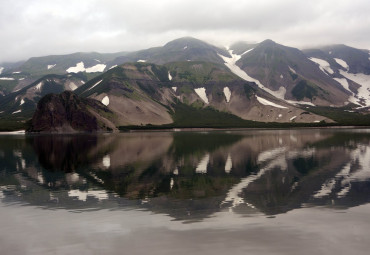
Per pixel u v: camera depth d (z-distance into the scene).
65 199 45.84
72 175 65.06
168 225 34.12
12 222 36.00
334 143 129.25
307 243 29.12
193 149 111.56
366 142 132.50
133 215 37.78
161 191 49.97
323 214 37.06
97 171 69.38
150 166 75.06
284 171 66.00
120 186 54.06
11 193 49.94
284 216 36.50
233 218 36.06
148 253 27.77
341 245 28.64
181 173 65.62
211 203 42.59
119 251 28.28
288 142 137.50
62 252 28.38
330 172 64.00
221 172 66.06
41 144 142.62
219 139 161.88
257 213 37.81
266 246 28.62
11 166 78.31
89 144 139.88
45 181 59.16
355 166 70.75
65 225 34.75
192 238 30.61
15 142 157.00
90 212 39.31
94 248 28.97
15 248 29.33
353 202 41.88
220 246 28.75
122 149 115.50
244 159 84.44
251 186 52.53
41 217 37.62
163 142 146.62
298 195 46.03
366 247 28.22
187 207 40.81
